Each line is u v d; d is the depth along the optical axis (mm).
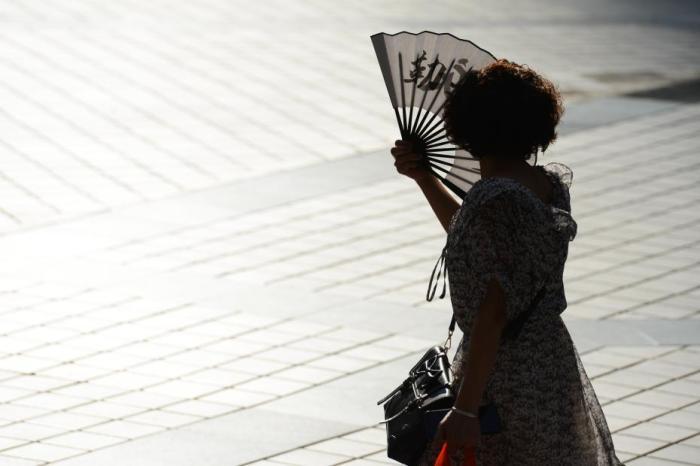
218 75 38781
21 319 19641
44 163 28969
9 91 35500
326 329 19609
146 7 49531
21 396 16625
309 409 16453
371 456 14984
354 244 24250
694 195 28062
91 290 21125
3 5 47938
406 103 10391
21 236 23969
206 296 21016
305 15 49656
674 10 55531
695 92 38750
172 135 31906
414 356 18531
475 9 53156
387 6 52625
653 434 15812
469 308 9461
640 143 32500
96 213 25594
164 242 23969
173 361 18109
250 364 18062
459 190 10562
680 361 18500
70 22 45656
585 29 49656
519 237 9312
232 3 51500
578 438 9828
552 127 9766
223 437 15445
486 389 9641
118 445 15102
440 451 9812
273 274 22328
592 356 18625
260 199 27000
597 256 23688
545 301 9609
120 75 38125
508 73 9641
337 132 32938
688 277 22594
